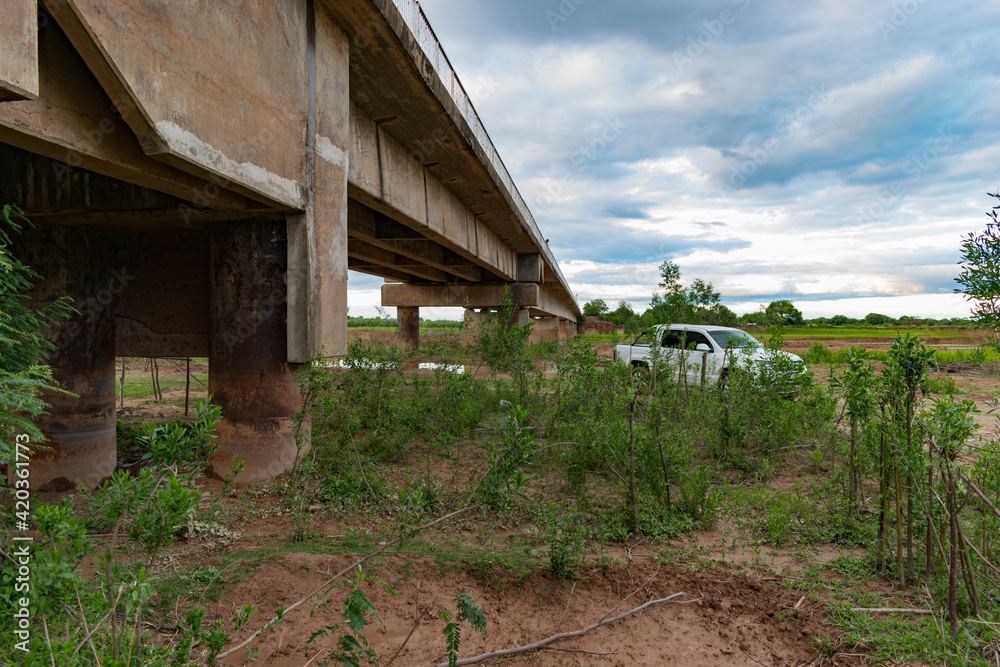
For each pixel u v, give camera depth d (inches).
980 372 684.1
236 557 175.8
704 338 534.6
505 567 178.4
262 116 238.4
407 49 321.4
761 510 230.8
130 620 127.6
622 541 206.7
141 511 100.8
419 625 152.8
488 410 395.9
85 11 154.7
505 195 641.6
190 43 197.0
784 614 154.5
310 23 274.4
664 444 242.2
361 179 383.6
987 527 174.2
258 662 131.6
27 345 150.6
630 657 139.3
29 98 136.1
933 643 134.8
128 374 791.7
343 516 226.4
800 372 371.6
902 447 167.2
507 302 405.1
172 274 319.3
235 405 269.7
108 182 260.4
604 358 354.9
